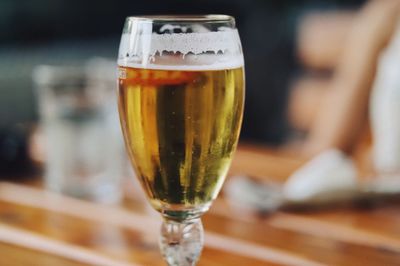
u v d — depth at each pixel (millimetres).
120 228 732
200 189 544
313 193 768
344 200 776
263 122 2172
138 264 647
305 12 2393
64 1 2486
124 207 796
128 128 545
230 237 699
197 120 527
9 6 2328
